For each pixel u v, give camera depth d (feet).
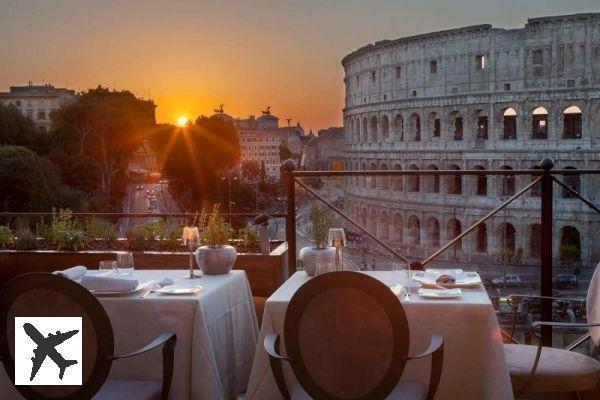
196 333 19.71
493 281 312.09
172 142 331.36
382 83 393.29
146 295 20.53
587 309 21.80
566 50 340.59
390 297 14.79
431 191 363.15
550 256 28.73
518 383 19.12
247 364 24.30
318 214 23.98
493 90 353.31
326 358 15.29
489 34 351.25
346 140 434.30
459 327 18.57
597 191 329.11
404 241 369.91
